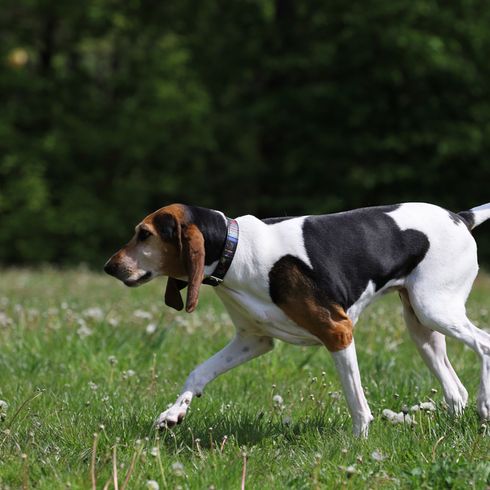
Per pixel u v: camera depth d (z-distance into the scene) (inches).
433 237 284.2
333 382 351.9
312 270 267.0
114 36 1257.4
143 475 226.1
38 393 316.8
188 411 305.4
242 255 269.9
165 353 402.0
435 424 268.5
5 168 1179.9
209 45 1253.1
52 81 1232.2
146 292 649.0
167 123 1248.2
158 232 266.8
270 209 1208.8
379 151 1151.0
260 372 367.2
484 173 1160.8
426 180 1127.0
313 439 264.8
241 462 236.2
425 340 302.0
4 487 221.9
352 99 1133.7
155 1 1240.8
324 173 1184.8
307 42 1179.9
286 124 1189.7
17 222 1173.1
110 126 1230.9
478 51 1120.2
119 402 312.8
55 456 242.5
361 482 218.5
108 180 1259.2
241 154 1341.0
